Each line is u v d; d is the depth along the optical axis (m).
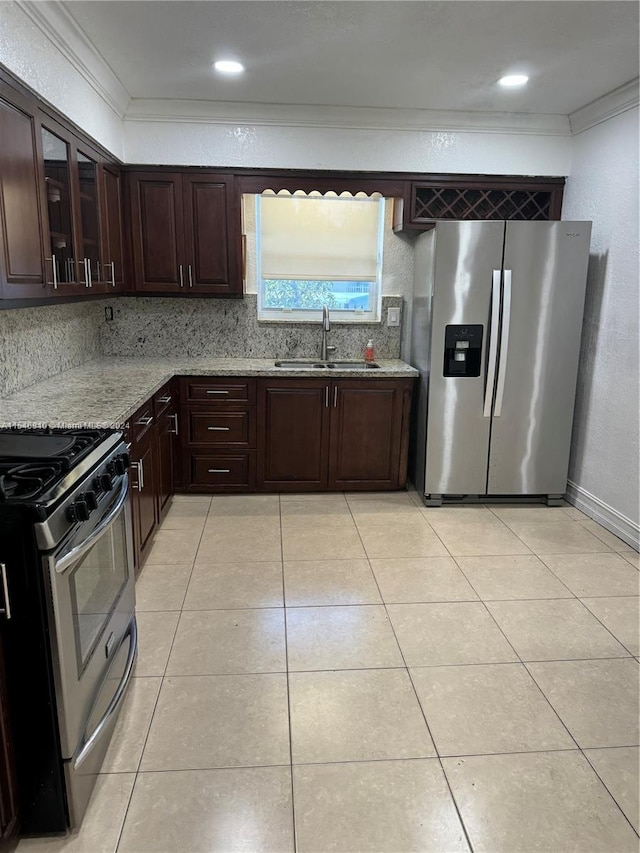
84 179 2.94
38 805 1.53
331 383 3.90
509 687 2.15
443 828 1.59
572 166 3.92
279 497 4.02
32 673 1.43
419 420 3.97
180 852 1.52
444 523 3.62
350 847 1.54
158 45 2.76
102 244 3.25
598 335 3.64
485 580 2.92
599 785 1.74
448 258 3.52
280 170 3.81
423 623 2.54
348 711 2.02
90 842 1.54
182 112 3.64
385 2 2.34
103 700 1.77
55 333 3.35
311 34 2.63
